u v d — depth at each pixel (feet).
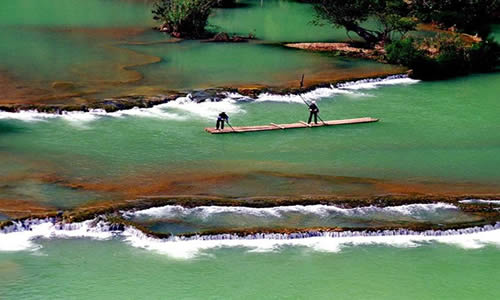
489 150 157.58
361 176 138.72
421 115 180.34
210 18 284.41
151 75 194.29
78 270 105.91
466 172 144.36
